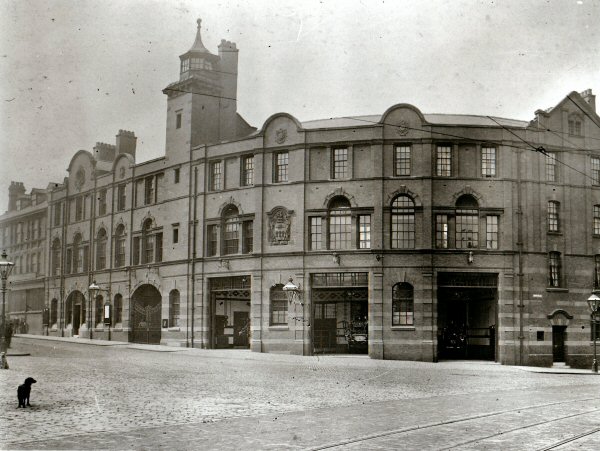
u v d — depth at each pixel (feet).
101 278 179.73
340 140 134.51
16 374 82.74
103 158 196.75
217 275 145.59
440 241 129.70
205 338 146.41
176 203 157.17
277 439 42.27
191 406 57.67
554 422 49.90
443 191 129.80
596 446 40.47
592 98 145.79
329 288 133.49
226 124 163.02
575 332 131.54
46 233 206.59
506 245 129.08
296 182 136.46
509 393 72.28
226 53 165.99
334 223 134.72
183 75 161.99
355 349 139.44
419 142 130.72
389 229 130.11
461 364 122.93
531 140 133.39
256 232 139.44
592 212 137.80
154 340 163.43
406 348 126.11
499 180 130.82
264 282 137.28
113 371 90.12
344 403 61.62
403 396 68.13
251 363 111.04
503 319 127.24
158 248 163.73
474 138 131.13
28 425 46.34
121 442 40.73
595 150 138.92
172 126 161.68
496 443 41.34
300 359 121.49
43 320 200.23
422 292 126.82
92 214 186.60
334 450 38.86
